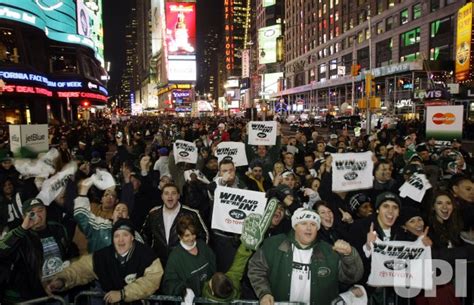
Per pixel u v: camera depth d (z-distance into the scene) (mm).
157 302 4168
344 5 72812
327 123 48000
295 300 3723
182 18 120125
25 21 33188
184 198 6520
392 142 13117
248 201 4711
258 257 3857
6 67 31078
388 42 58500
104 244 4668
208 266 4195
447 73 43156
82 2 47812
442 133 11172
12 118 34969
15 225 5020
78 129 21781
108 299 3666
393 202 4355
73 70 45000
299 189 7246
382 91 58250
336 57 76688
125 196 6004
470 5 36625
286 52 109500
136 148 13594
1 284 3963
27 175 6723
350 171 6105
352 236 4621
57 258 4230
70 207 5309
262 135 9703
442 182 7090
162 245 4887
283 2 114500
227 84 129750
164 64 149750
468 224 4895
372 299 4277
